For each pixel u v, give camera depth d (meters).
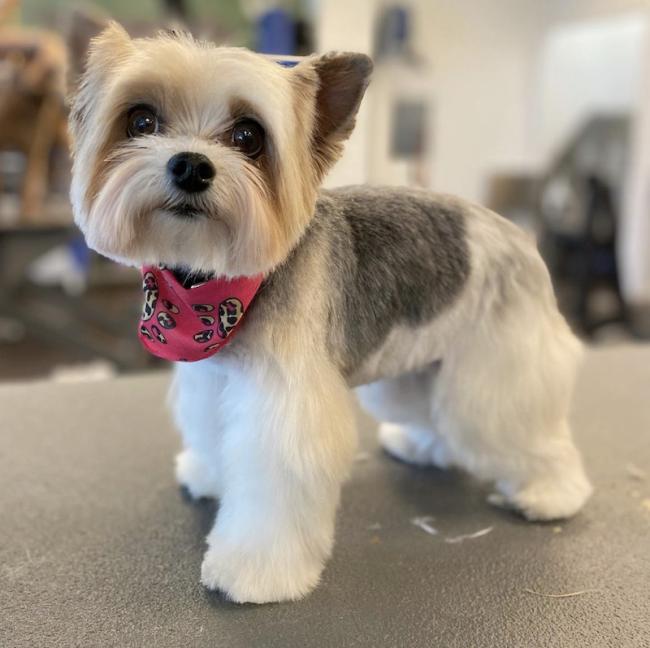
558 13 1.45
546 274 0.40
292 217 0.30
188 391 0.38
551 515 0.40
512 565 0.37
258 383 0.32
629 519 0.41
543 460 0.41
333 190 0.37
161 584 0.34
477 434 0.39
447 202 0.38
